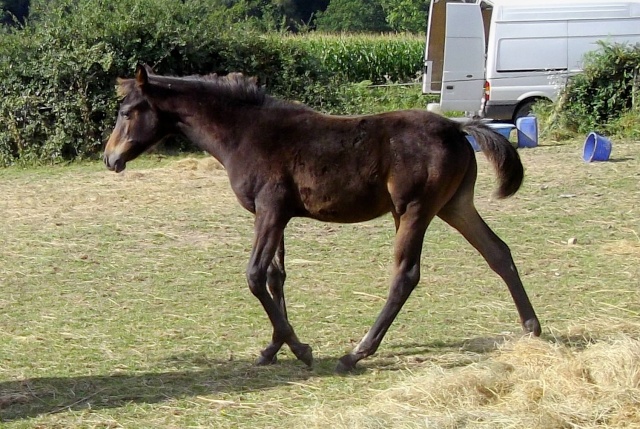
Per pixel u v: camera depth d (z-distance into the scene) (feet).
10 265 32.83
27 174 53.72
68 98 58.08
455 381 19.45
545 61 63.05
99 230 37.88
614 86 60.59
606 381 19.27
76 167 55.77
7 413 19.56
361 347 22.02
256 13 160.35
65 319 26.68
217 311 27.30
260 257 21.97
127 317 26.81
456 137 22.03
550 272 30.78
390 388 19.94
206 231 37.55
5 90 58.18
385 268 31.83
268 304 22.15
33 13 68.13
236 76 22.86
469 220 23.25
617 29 62.69
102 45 58.80
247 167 22.15
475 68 64.85
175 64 61.87
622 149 54.60
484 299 27.99
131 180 49.44
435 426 17.53
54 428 18.76
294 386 21.01
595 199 41.68
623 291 28.35
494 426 17.57
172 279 30.83
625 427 17.52
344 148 21.77
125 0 61.57
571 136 60.70
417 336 24.66
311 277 30.83
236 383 21.27
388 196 22.03
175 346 24.14
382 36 105.19
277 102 22.54
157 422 18.97
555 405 18.34
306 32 110.52
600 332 24.39
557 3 63.05
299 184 22.03
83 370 22.34
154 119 23.15
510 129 56.18
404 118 21.97
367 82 88.58
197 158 57.47
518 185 22.82
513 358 21.12
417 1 171.42
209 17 63.52
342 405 19.58
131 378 21.71
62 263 33.06
